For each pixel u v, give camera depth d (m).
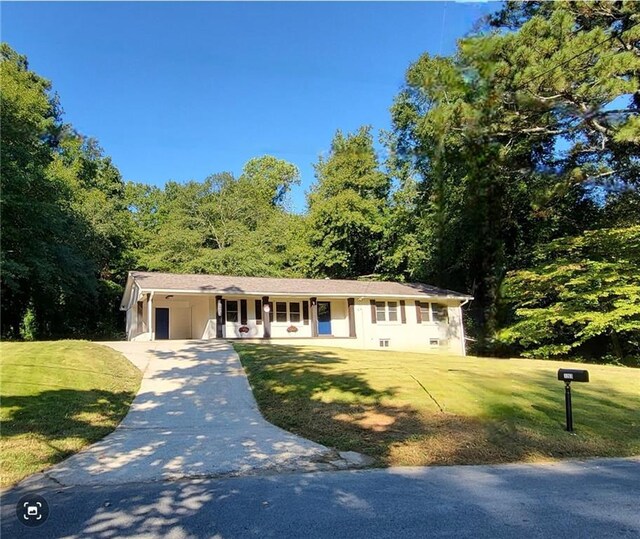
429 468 5.04
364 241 27.44
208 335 19.12
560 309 16.41
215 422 7.00
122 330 29.92
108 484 4.32
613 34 11.34
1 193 16.50
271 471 4.79
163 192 37.03
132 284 20.38
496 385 8.98
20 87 20.86
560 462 5.44
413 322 21.38
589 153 14.30
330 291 20.19
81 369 9.53
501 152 9.41
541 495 4.12
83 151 29.92
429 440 5.99
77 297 24.38
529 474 4.86
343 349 14.61
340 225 26.56
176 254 29.20
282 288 19.78
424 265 22.20
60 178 22.77
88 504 3.77
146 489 4.16
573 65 10.54
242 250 29.22
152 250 30.45
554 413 7.45
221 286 18.83
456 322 21.42
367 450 5.65
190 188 32.19
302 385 8.82
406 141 19.56
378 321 20.89
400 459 5.36
